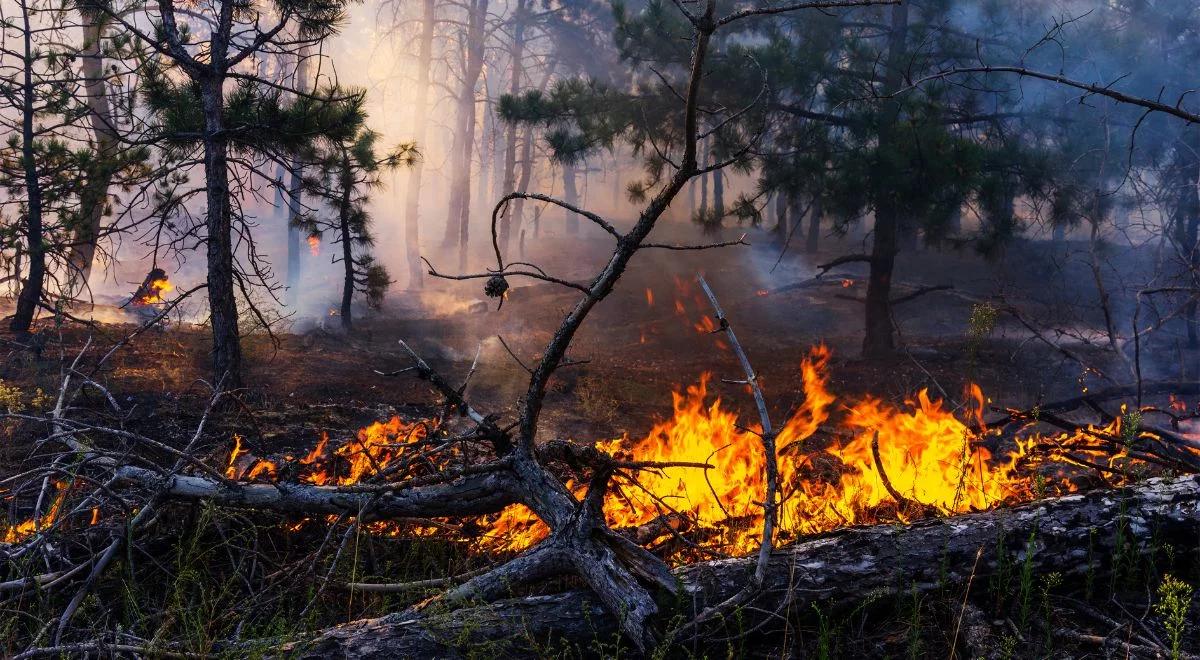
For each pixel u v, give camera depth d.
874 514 4.23
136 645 3.10
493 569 3.46
